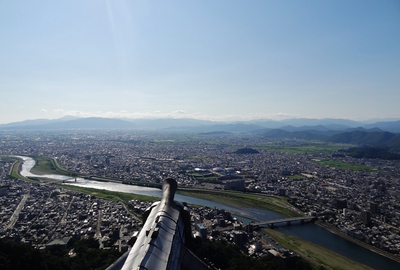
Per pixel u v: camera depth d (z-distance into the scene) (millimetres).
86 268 150000
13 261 129125
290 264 184875
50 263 143375
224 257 170875
